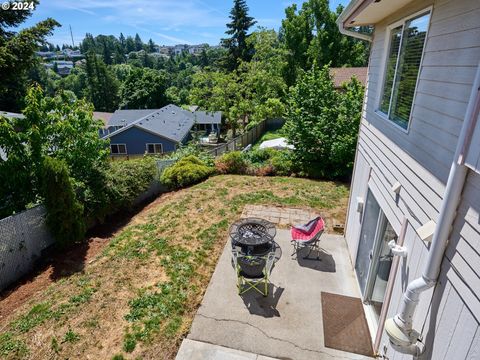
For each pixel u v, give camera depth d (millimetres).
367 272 4770
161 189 11414
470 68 2193
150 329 4355
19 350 4059
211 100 25312
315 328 4355
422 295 2664
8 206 6680
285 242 6629
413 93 3428
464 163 1979
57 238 6746
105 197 8219
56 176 6410
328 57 28156
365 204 5238
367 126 5445
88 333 4305
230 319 4516
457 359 2057
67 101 8148
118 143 27344
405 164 3387
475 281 1910
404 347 2609
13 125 7156
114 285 5332
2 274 5691
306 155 11172
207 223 7633
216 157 13734
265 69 25766
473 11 2203
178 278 5480
